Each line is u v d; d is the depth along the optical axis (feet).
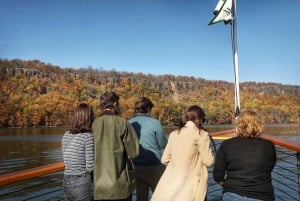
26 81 508.53
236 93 19.38
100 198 9.89
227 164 9.70
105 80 536.42
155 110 433.07
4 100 471.62
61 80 524.11
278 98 526.57
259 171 9.29
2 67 508.94
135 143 10.54
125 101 391.45
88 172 10.10
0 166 194.29
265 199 9.17
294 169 70.08
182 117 11.48
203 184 10.74
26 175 10.04
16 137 356.79
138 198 13.05
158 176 12.63
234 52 19.81
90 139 10.14
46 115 470.39
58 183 92.12
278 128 399.44
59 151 253.85
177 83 553.23
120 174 10.11
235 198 9.25
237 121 9.93
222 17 20.54
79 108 10.40
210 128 318.65
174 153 11.00
